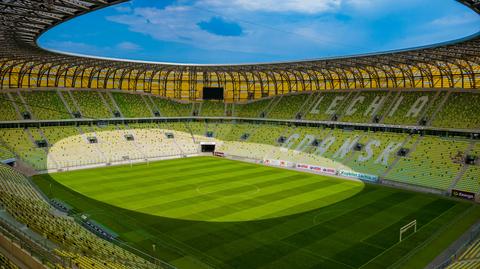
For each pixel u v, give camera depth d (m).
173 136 98.19
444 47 53.84
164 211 47.28
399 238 39.12
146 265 29.56
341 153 78.00
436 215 47.28
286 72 97.12
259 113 103.12
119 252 31.42
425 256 34.91
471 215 47.47
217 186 60.97
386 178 65.56
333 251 35.81
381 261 33.84
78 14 38.31
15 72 86.19
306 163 78.31
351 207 50.09
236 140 97.50
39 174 69.38
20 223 31.53
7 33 47.28
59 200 51.25
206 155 95.50
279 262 33.47
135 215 45.56
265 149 89.38
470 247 34.25
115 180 64.81
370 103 86.31
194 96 110.62
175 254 34.88
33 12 37.53
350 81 94.00
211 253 35.16
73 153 79.44
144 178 66.69
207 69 91.56
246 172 73.44
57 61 77.12
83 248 28.67
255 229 41.28
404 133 76.44
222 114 106.56
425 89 81.12
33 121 82.25
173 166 79.19
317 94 98.25
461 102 73.62
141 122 98.81
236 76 107.88
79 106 91.94
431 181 61.53
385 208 50.00
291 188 60.44
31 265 23.88
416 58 67.00
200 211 47.47
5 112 80.19
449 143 68.94
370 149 75.88
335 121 87.00
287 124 96.31
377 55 63.69
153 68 90.19
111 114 94.56
